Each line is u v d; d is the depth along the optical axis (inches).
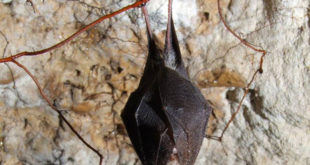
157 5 9.0
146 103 8.7
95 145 10.3
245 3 9.1
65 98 9.8
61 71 9.5
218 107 10.1
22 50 9.2
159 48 9.4
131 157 10.5
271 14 9.0
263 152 10.2
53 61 9.4
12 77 9.4
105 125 10.1
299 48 9.1
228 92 10.0
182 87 8.7
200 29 9.4
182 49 9.5
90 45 9.4
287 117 9.6
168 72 8.6
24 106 9.8
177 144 8.8
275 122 9.8
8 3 8.9
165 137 8.7
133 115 8.8
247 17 9.2
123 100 9.9
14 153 10.3
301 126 9.7
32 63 9.4
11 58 7.6
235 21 9.3
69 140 10.1
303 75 9.2
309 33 8.9
